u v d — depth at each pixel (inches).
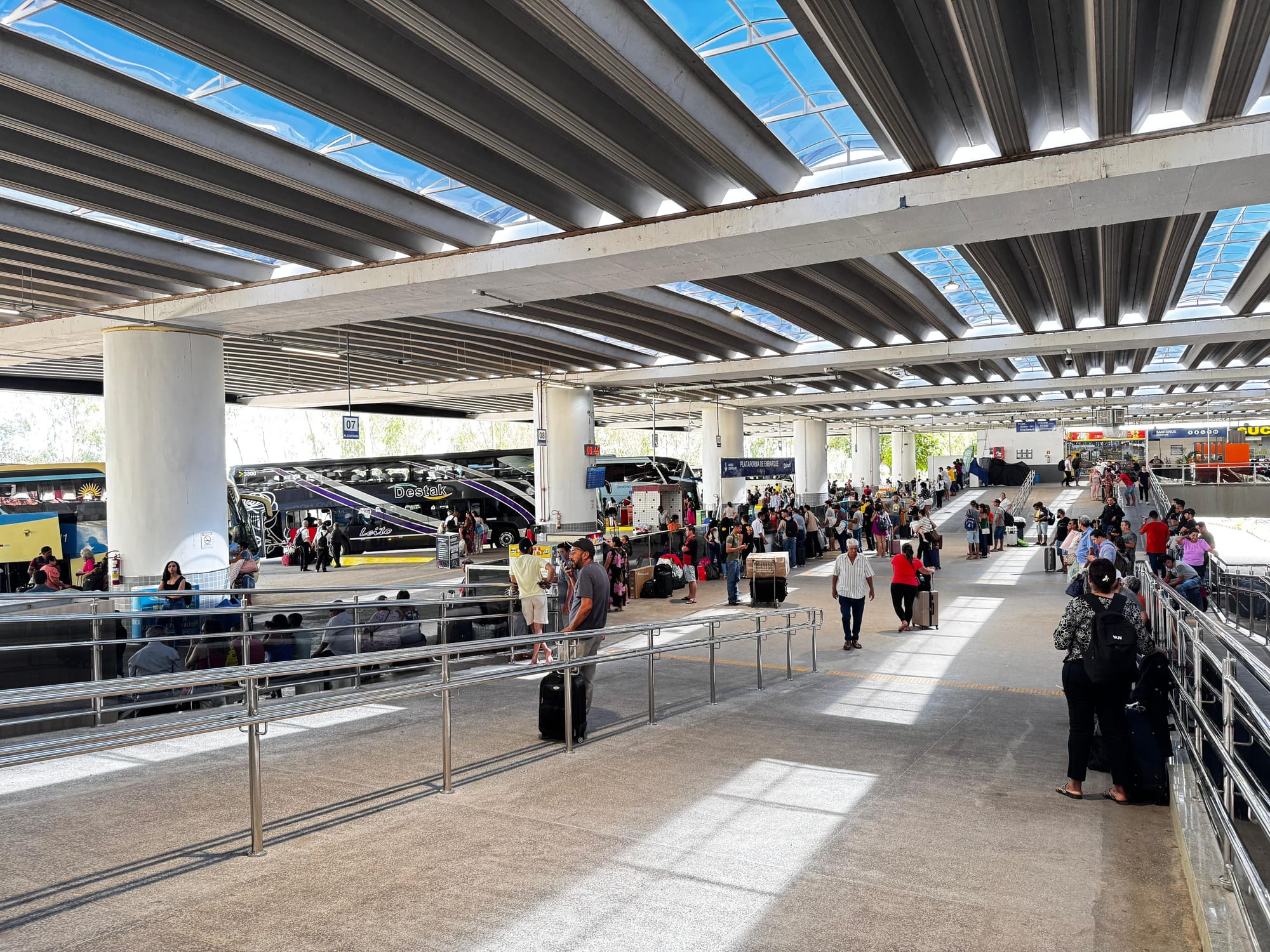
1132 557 590.9
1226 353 920.9
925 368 1018.7
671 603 745.6
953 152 365.7
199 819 202.7
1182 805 196.2
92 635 380.8
